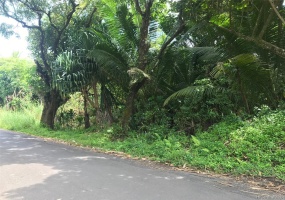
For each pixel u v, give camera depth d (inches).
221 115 393.7
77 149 355.6
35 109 770.8
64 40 596.4
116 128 435.2
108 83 531.2
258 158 260.2
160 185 199.9
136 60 459.5
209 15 364.2
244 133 317.1
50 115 624.1
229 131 334.3
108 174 228.4
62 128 627.5
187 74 462.9
